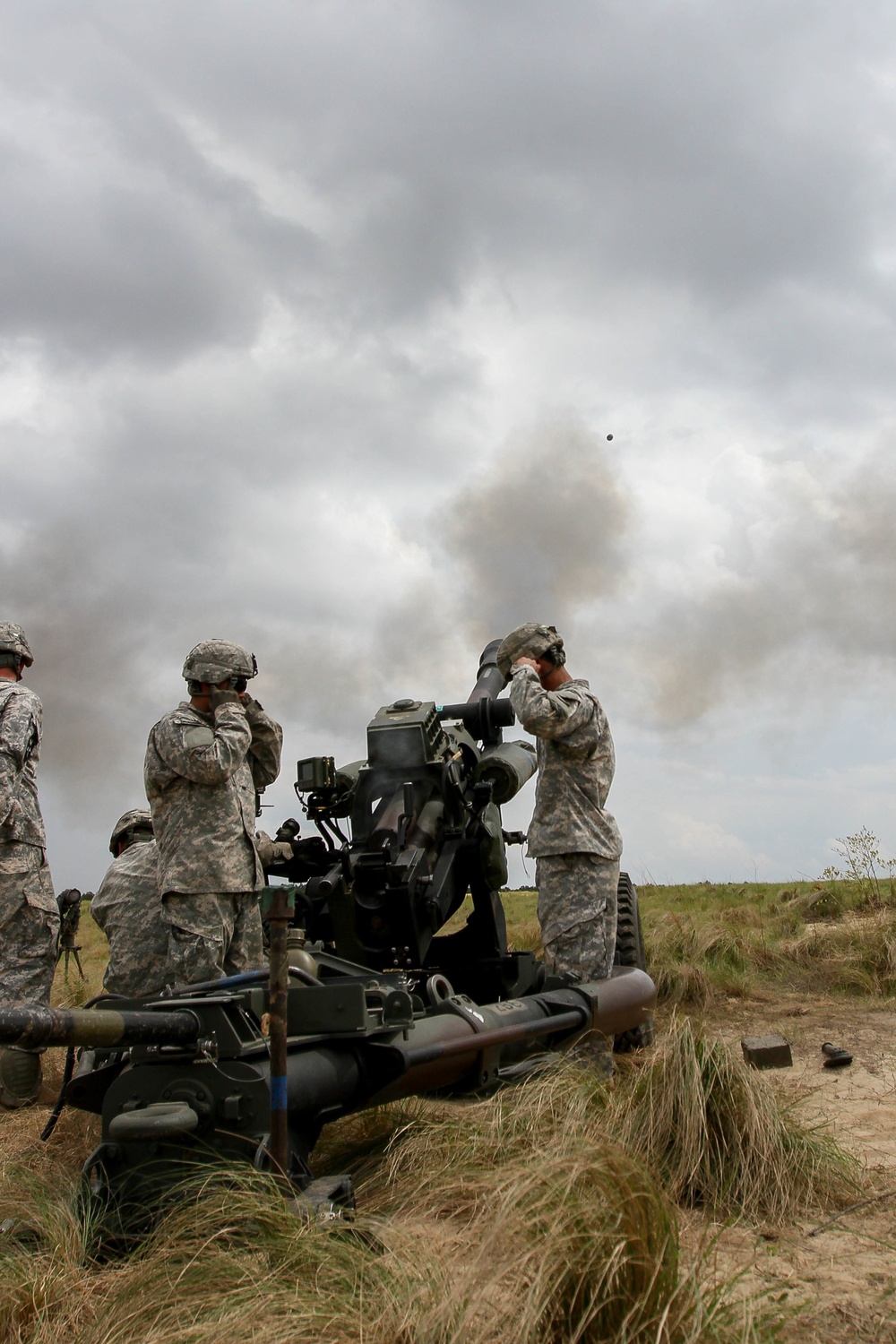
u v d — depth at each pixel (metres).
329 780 5.71
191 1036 3.14
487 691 6.85
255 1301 2.41
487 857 5.87
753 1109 3.49
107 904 5.49
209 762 4.71
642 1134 3.51
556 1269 2.33
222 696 5.01
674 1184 3.36
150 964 5.36
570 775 5.30
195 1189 2.92
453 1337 2.20
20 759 5.38
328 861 5.61
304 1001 3.49
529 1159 2.88
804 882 13.16
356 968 4.27
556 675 5.67
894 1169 3.65
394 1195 3.37
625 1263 2.32
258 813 5.85
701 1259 2.64
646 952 7.96
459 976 5.98
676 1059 3.61
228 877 4.89
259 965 5.11
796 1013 6.86
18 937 5.38
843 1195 3.42
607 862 5.29
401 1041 3.72
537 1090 3.78
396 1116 4.18
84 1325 2.54
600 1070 4.87
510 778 6.05
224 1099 3.10
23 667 6.01
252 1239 2.74
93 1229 3.02
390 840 5.38
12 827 5.40
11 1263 2.78
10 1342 2.46
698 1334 2.22
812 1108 4.47
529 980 6.03
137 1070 3.23
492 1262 2.45
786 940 8.77
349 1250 2.66
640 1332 2.24
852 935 8.50
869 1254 2.96
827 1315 2.58
